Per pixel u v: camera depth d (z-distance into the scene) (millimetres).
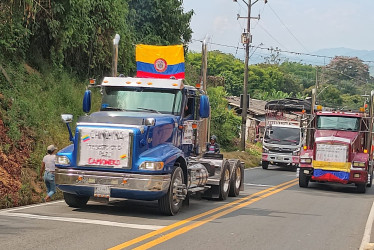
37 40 23188
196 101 14453
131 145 11672
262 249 9359
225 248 9203
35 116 19000
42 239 8953
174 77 14305
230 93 86750
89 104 13812
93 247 8562
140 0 31625
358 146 22844
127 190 11633
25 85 20891
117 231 10031
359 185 22156
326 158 22094
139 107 13438
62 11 21953
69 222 10711
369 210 16266
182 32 33938
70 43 23922
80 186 11812
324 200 18281
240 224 11891
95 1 24922
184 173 13219
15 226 9992
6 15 18766
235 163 17594
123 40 27062
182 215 12727
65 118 12328
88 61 25953
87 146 11836
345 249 9906
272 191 20188
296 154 34500
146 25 31625
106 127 11812
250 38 41844
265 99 83438
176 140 13312
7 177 14172
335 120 23250
